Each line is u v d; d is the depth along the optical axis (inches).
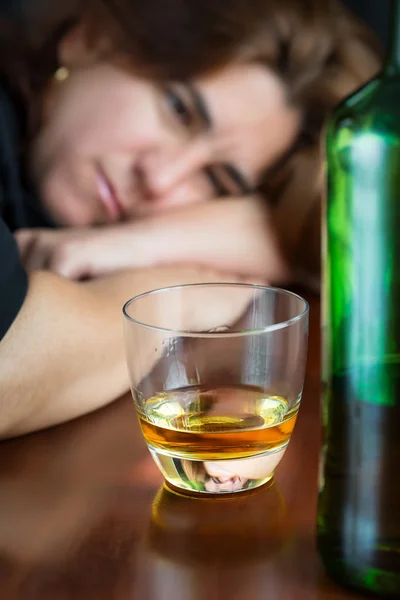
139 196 43.4
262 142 43.1
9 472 20.6
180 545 18.0
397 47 15.9
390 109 15.8
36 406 21.7
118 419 23.1
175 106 42.5
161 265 35.8
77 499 19.6
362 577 16.3
